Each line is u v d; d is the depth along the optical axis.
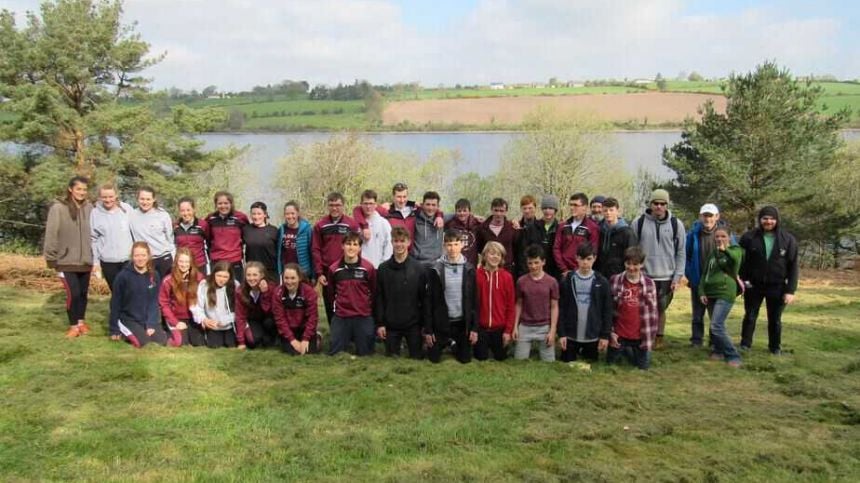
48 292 12.57
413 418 6.46
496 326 8.72
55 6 24.08
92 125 23.25
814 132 22.83
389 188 31.41
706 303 9.31
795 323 11.98
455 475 5.21
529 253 8.80
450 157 34.41
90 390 6.95
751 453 5.83
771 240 9.20
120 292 8.78
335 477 5.13
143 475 5.11
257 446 5.69
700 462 5.63
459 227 9.70
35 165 23.53
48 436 5.79
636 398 7.22
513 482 5.14
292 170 31.34
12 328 9.32
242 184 29.91
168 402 6.67
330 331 9.05
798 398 7.51
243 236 9.91
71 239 8.93
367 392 7.11
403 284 8.63
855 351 10.07
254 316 9.14
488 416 6.54
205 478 5.07
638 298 8.60
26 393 6.81
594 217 9.73
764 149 22.86
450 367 8.21
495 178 34.12
